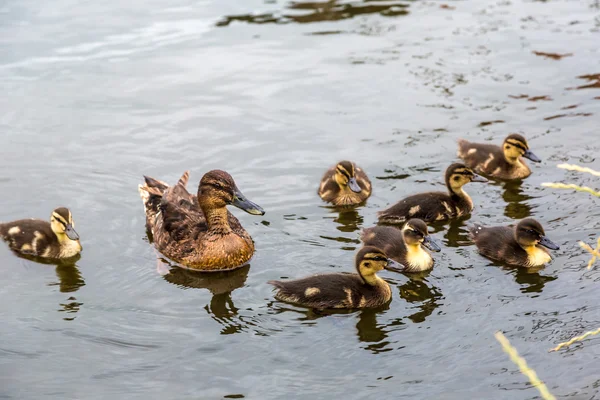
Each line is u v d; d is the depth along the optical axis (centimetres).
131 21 2059
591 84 1673
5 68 1814
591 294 1041
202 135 1564
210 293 1110
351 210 1329
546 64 1767
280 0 2177
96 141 1550
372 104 1652
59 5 2142
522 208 1304
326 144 1521
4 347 984
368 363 933
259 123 1603
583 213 1256
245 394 886
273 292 1105
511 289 1077
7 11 2098
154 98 1705
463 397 861
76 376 928
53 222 1212
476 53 1834
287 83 1750
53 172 1451
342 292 1053
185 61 1859
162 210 1238
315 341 982
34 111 1650
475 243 1206
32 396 895
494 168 1419
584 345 934
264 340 987
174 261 1199
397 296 1084
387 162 1458
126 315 1056
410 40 1917
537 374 891
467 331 985
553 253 1159
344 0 2170
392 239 1191
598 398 840
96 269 1180
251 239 1216
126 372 933
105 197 1382
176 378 920
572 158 1421
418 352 949
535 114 1579
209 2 2173
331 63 1825
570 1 2111
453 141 1512
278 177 1427
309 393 882
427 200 1298
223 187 1159
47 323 1038
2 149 1517
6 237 1252
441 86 1702
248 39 1961
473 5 2114
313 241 1235
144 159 1491
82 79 1780
